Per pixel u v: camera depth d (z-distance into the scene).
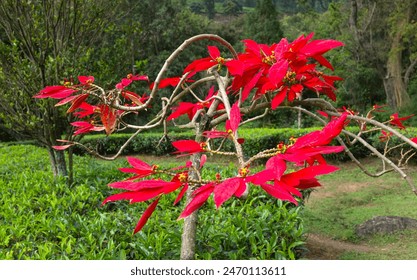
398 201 5.64
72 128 4.22
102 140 10.88
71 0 4.32
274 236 2.49
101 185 4.00
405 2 13.22
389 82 14.52
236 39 25.97
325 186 6.79
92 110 1.45
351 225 4.69
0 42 3.84
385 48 15.14
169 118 1.51
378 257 3.68
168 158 10.45
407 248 3.85
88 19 4.34
